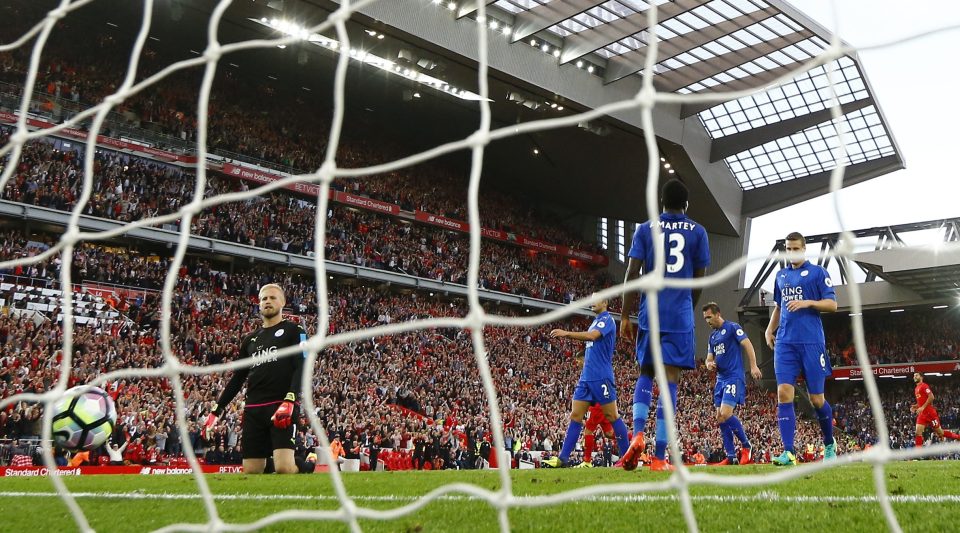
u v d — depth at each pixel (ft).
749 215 147.74
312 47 106.22
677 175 136.05
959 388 133.90
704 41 102.06
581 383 29.09
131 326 76.28
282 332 21.59
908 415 131.95
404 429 69.31
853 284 6.00
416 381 89.35
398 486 14.76
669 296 19.72
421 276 117.60
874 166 131.03
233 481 17.02
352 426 66.18
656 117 120.16
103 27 107.55
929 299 131.23
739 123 128.36
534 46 104.68
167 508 11.30
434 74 105.29
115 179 91.97
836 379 142.00
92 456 49.26
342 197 117.19
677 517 9.14
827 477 16.15
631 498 11.30
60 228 86.84
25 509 11.40
